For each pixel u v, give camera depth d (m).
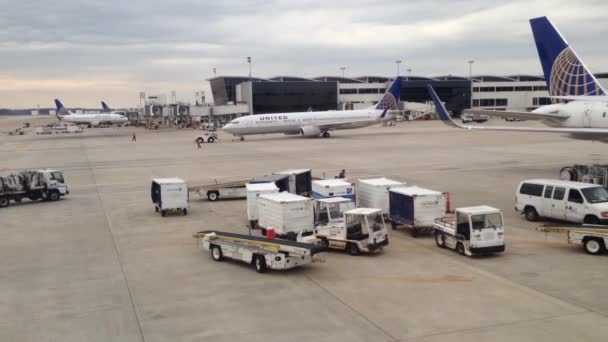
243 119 104.62
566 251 26.20
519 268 23.50
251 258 23.69
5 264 25.53
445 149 81.19
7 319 18.58
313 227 28.52
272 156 74.75
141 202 42.69
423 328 17.06
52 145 111.31
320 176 54.06
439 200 29.89
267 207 29.53
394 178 52.12
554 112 53.19
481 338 16.20
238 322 17.91
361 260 25.36
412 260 25.20
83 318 18.56
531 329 16.81
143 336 16.92
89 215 37.69
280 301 19.86
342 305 19.30
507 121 171.62
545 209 31.73
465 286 21.16
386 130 136.12
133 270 24.25
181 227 33.34
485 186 46.59
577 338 16.09
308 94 189.38
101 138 133.00
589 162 61.50
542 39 53.97
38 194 43.28
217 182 51.81
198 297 20.48
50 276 23.52
